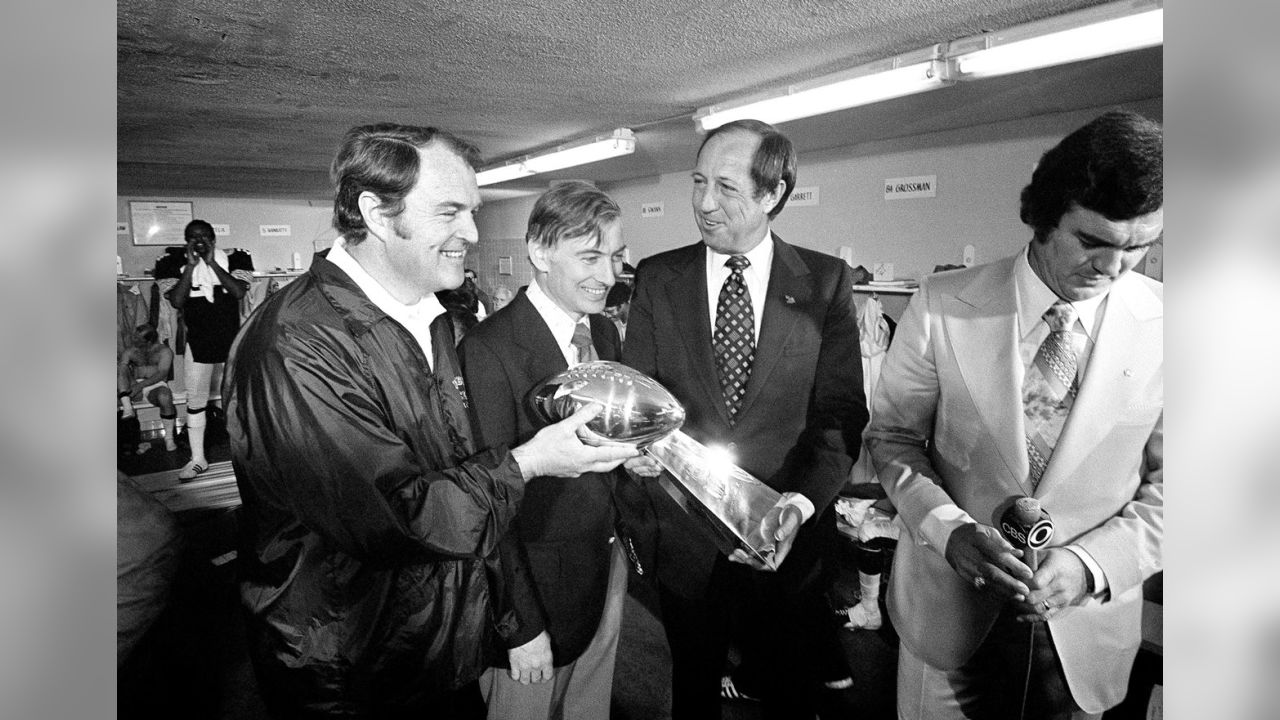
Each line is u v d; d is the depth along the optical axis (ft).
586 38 3.31
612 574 3.92
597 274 3.63
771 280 3.83
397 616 3.34
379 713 3.43
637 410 3.35
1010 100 3.61
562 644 3.86
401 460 2.98
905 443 4.04
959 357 3.88
